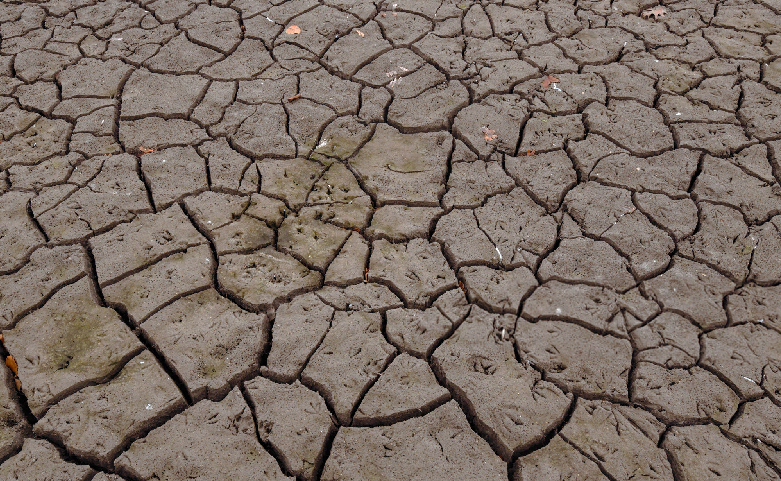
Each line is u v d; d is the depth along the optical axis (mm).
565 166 2943
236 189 2834
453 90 3402
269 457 1924
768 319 2273
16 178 2865
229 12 4020
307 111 3266
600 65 3557
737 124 3131
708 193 2770
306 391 2088
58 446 1958
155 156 2990
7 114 3230
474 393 2068
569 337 2234
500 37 3799
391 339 2236
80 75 3480
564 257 2516
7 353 2195
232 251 2553
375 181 2879
